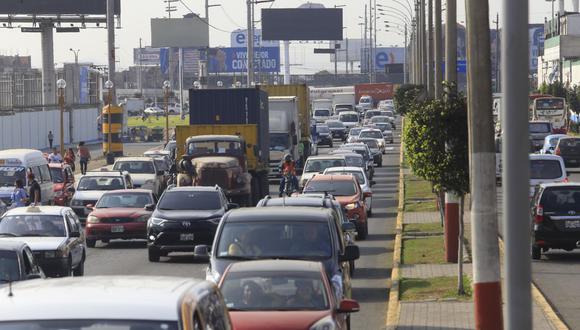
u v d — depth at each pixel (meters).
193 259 73.31
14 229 60.16
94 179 104.56
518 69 26.08
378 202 115.06
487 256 38.38
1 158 96.31
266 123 113.81
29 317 18.67
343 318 36.59
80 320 18.62
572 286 56.31
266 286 34.28
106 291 19.86
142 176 121.62
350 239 54.78
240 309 33.38
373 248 75.88
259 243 42.09
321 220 43.06
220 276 38.84
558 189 66.69
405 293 53.22
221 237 42.53
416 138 55.75
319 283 34.50
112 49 157.00
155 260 71.75
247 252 41.75
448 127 55.16
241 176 95.31
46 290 20.05
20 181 89.19
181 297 19.77
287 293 33.97
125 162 124.25
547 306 48.34
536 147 174.25
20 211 61.38
